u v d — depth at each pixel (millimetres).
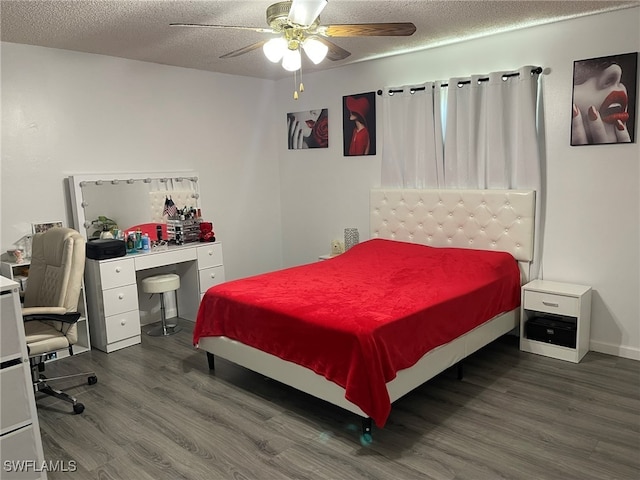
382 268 3742
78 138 4047
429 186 4305
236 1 2844
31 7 2861
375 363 2375
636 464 2248
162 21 3203
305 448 2459
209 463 2354
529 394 2961
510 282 3594
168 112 4660
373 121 4719
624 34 3244
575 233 3605
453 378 3209
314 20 2346
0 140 3627
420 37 3869
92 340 4027
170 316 4812
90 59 4070
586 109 3432
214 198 5129
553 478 2164
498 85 3758
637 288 3385
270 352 2879
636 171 3297
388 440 2504
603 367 3322
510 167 3859
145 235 4309
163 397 3068
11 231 3730
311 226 5508
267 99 5547
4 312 2070
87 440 2590
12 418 2121
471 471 2229
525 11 3242
